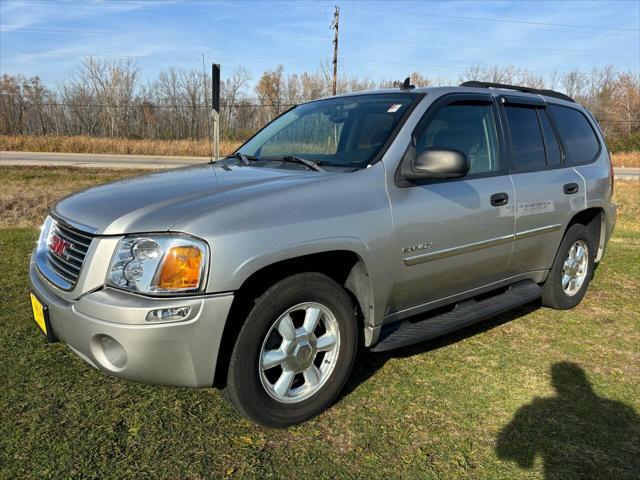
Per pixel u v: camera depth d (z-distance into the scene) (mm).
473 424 2840
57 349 3555
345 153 3252
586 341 3953
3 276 5035
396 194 3043
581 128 4711
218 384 2709
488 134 3736
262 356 2639
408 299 3248
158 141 35844
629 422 2879
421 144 3273
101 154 32625
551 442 2689
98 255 2449
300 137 3689
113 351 2424
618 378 3377
